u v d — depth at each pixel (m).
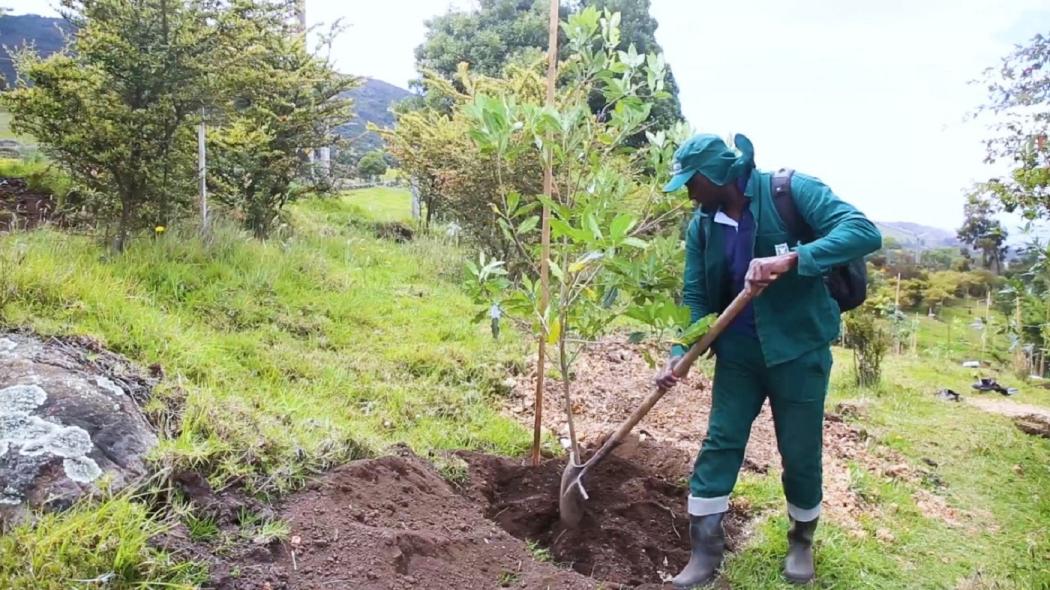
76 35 6.71
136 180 6.35
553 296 3.99
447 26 19.02
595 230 3.37
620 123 4.12
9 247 4.86
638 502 4.07
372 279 8.12
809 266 3.05
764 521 4.17
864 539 4.16
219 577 2.58
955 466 5.66
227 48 6.72
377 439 4.07
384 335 6.38
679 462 4.68
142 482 2.86
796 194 3.32
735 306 3.19
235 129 8.24
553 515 4.00
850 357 10.02
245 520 2.92
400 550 3.00
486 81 10.82
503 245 9.54
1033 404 8.09
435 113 11.72
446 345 6.33
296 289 6.88
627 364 6.99
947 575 3.93
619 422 5.58
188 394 3.60
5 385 3.07
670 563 3.71
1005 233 7.05
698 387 6.65
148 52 6.20
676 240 3.79
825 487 4.80
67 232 6.66
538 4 18.17
